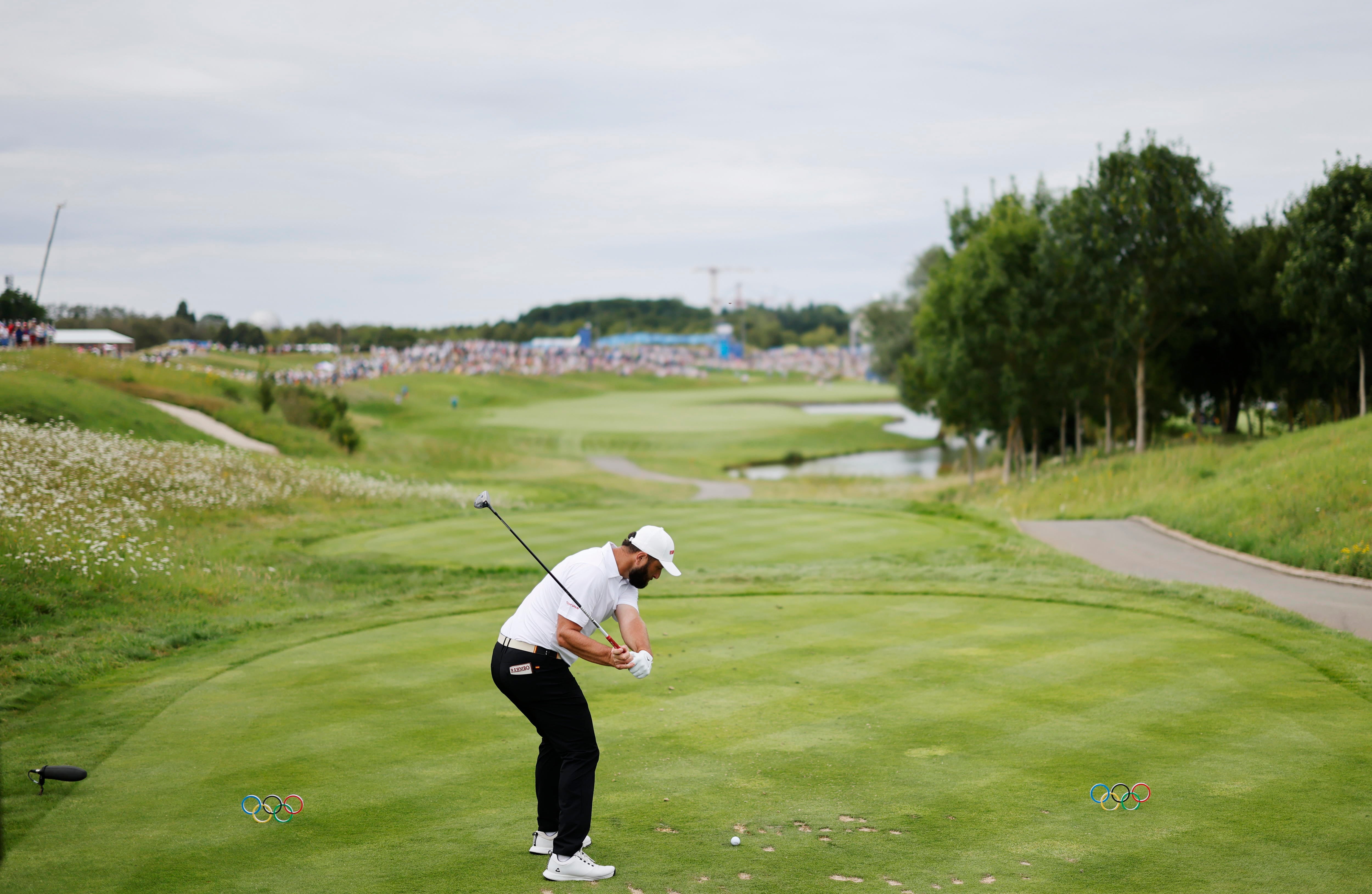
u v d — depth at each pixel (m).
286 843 4.72
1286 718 6.58
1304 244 30.34
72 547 13.16
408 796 5.35
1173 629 9.55
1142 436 33.84
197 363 79.31
